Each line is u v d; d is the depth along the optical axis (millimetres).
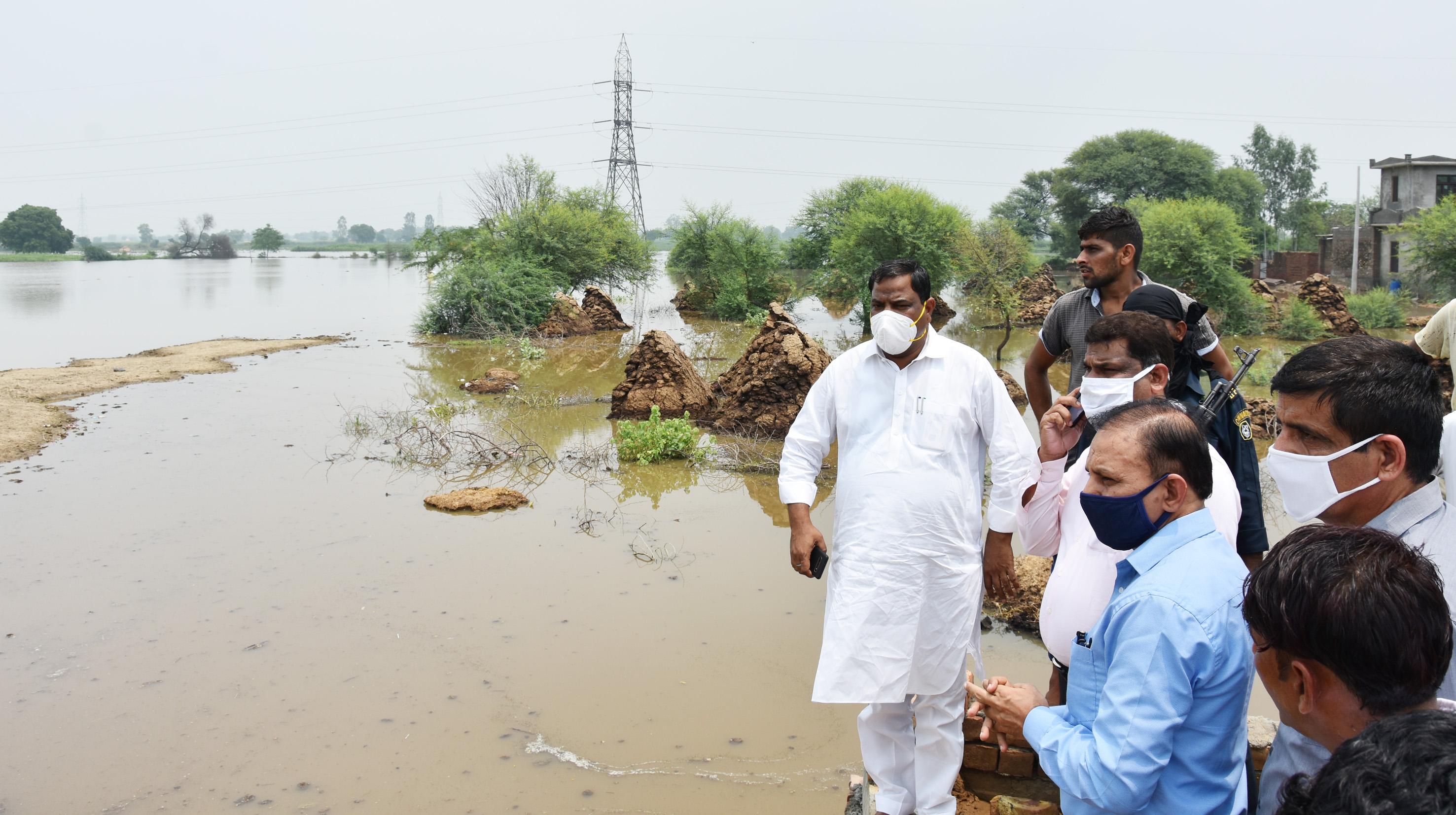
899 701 3191
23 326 31281
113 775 4914
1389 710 1467
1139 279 3971
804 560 3525
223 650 6344
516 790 4770
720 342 26484
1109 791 1941
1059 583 2822
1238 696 1955
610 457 12062
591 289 30188
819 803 4621
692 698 5691
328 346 25062
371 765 5004
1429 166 38000
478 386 17391
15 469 11312
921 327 3328
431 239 32625
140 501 9898
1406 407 1998
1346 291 37344
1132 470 2094
